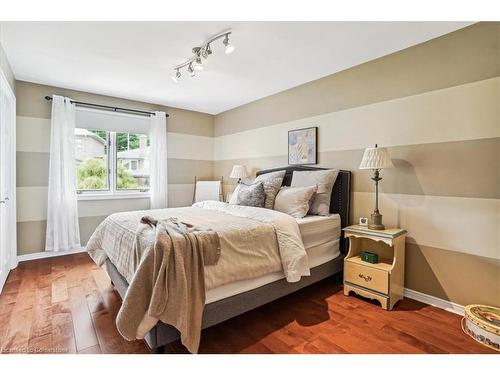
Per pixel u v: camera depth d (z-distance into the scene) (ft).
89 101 12.81
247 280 6.42
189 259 5.29
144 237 5.83
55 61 9.31
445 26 7.08
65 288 8.66
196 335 5.09
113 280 7.59
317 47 8.25
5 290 8.49
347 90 9.85
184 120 15.96
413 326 6.64
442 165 7.52
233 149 15.61
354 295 8.44
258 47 8.27
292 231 7.32
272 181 10.16
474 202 6.99
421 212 7.95
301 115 11.59
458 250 7.27
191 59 9.14
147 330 4.85
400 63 8.39
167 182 15.21
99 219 13.30
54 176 11.62
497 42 6.61
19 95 11.12
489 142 6.75
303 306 7.70
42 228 11.76
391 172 8.62
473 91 6.97
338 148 10.18
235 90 12.44
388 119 8.69
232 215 8.63
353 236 8.54
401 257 7.96
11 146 10.34
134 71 10.21
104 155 13.66
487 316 6.30
